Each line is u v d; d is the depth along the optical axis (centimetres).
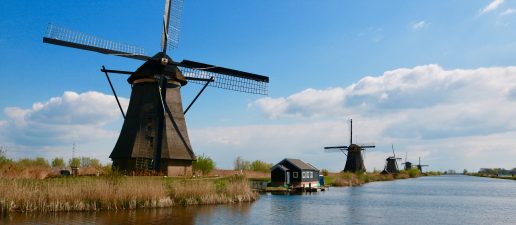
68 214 2188
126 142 3691
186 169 3800
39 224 1875
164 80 3769
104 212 2320
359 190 5612
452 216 2906
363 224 2391
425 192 5575
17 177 2705
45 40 3344
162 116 3678
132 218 2152
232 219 2294
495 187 7556
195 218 2247
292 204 3316
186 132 3869
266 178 5750
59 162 5162
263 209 2827
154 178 3155
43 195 2289
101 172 3284
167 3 3916
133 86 3928
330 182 6881
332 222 2414
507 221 2692
